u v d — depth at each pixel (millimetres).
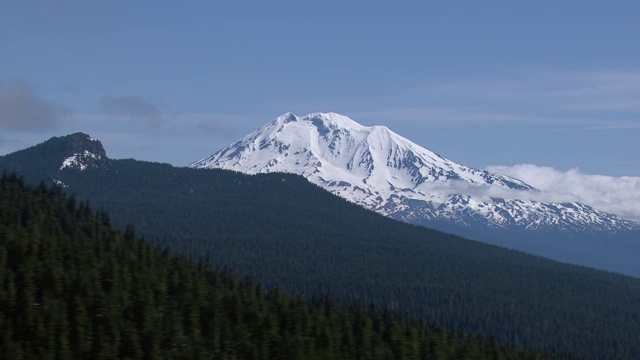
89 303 195875
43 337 181000
